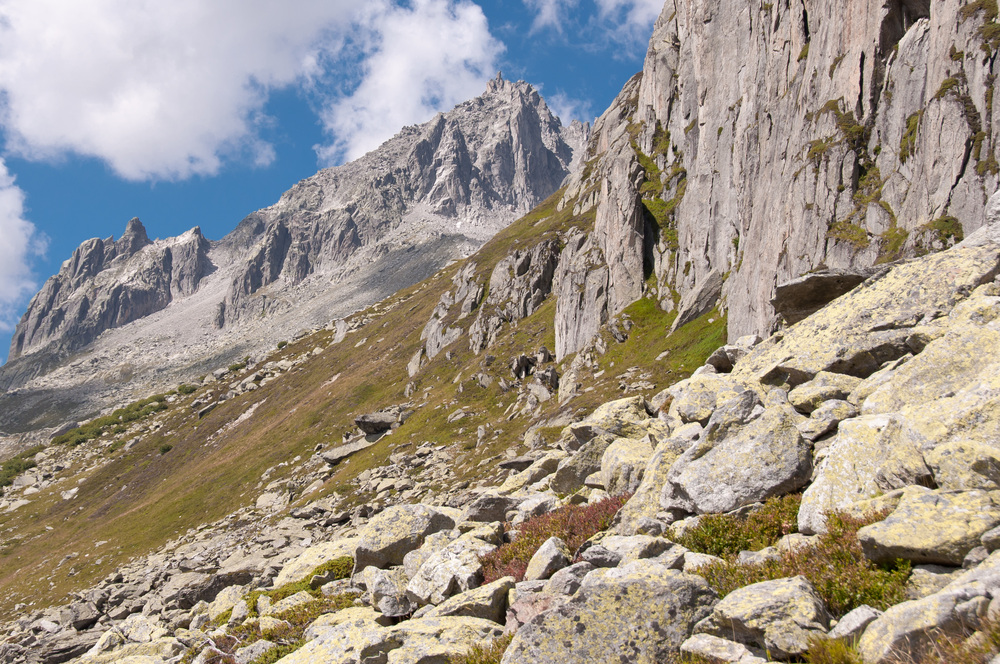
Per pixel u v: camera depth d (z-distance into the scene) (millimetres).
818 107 59781
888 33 54062
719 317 74062
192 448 170250
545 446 68625
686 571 11805
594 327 93750
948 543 9031
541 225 158875
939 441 11492
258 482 121000
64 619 63094
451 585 16016
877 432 12594
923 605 7809
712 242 81812
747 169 71250
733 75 82312
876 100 54312
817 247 53594
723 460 14570
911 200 47906
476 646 12086
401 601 16719
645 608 10164
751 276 63531
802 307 23781
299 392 168625
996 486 9953
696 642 9398
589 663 9961
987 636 7000
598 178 146625
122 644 22016
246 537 87000
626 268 93812
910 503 9961
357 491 86312
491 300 132625
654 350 78062
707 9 88750
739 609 9266
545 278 127000
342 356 179875
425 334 152375
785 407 15727
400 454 95562
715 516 13320
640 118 115688
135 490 158250
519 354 109312
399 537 20688
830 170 54906
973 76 44906
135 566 97812
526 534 17469
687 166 97688
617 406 25891
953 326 15930
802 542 11492
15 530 155625
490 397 102000
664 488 15461
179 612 29734
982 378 12477
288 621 18406
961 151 44031
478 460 78812
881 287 19406
